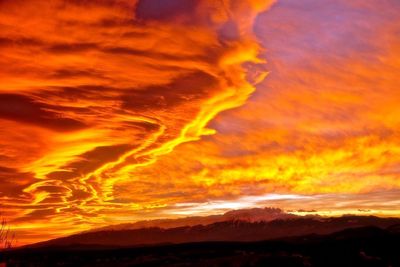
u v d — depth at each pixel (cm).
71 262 12781
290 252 11638
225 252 12138
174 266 9050
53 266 12212
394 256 10475
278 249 12625
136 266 10138
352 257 10181
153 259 11100
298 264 8994
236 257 9662
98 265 10950
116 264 10756
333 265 9444
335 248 11662
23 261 13575
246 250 12962
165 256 11962
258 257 9494
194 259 10588
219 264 8925
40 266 12412
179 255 11950
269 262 9031
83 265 11488
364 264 9544
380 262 9700
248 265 8769
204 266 8825
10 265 12838
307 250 11975
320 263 9600
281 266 8825
